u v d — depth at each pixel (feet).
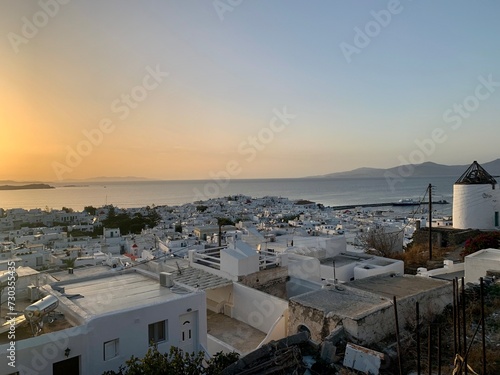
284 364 39.73
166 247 165.68
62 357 36.17
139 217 382.22
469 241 99.81
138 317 41.93
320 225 309.63
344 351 40.70
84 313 40.37
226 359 40.91
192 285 67.31
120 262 108.58
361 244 150.61
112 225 341.21
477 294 54.39
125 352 40.81
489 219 123.44
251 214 453.17
